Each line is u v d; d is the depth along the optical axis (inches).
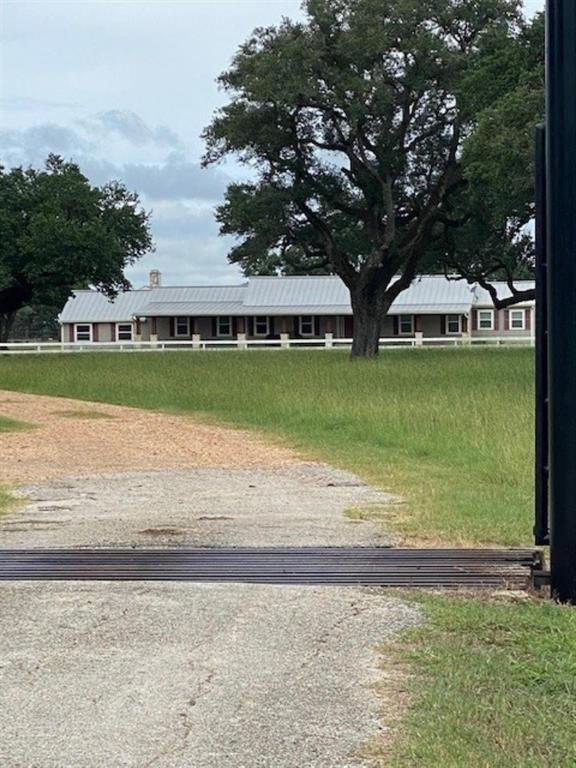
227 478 450.9
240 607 234.8
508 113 961.5
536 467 249.1
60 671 193.5
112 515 357.7
